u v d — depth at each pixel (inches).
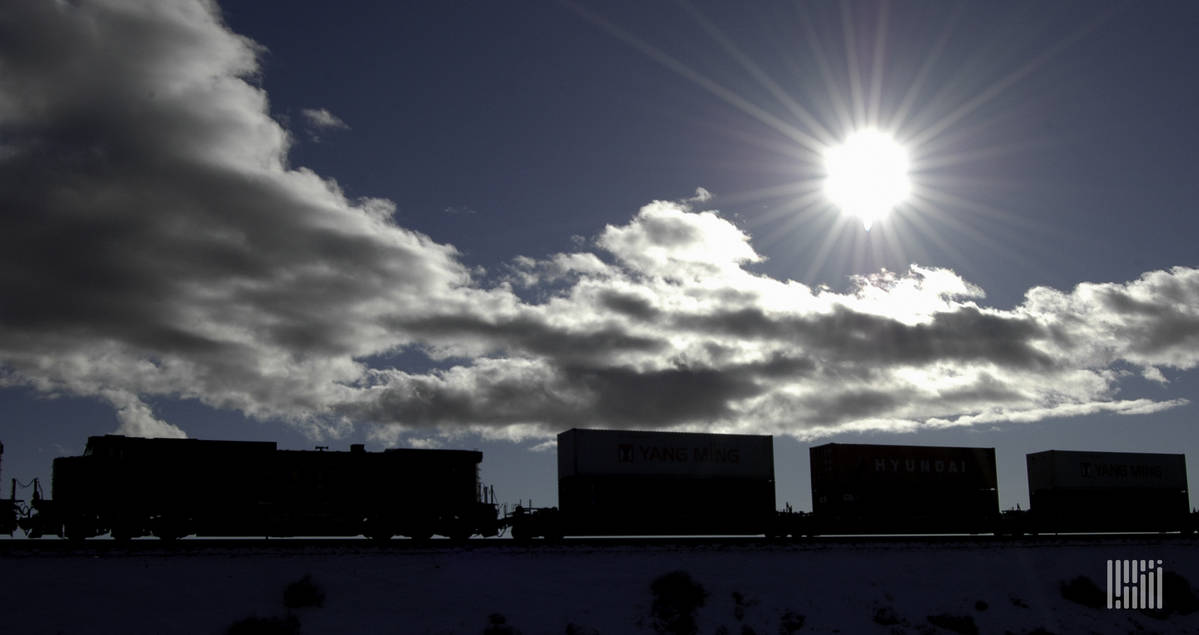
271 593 1153.4
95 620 1027.3
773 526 1894.7
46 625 1003.9
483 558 1373.0
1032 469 2311.8
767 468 1918.1
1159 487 2342.5
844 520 1955.0
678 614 1219.9
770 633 1230.9
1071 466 2249.0
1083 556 1780.3
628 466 1797.5
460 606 1182.3
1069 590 1560.0
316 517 1626.5
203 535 1573.6
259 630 1018.1
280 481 1617.9
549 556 1421.0
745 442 1914.4
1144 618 1492.4
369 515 1659.7
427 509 1690.5
